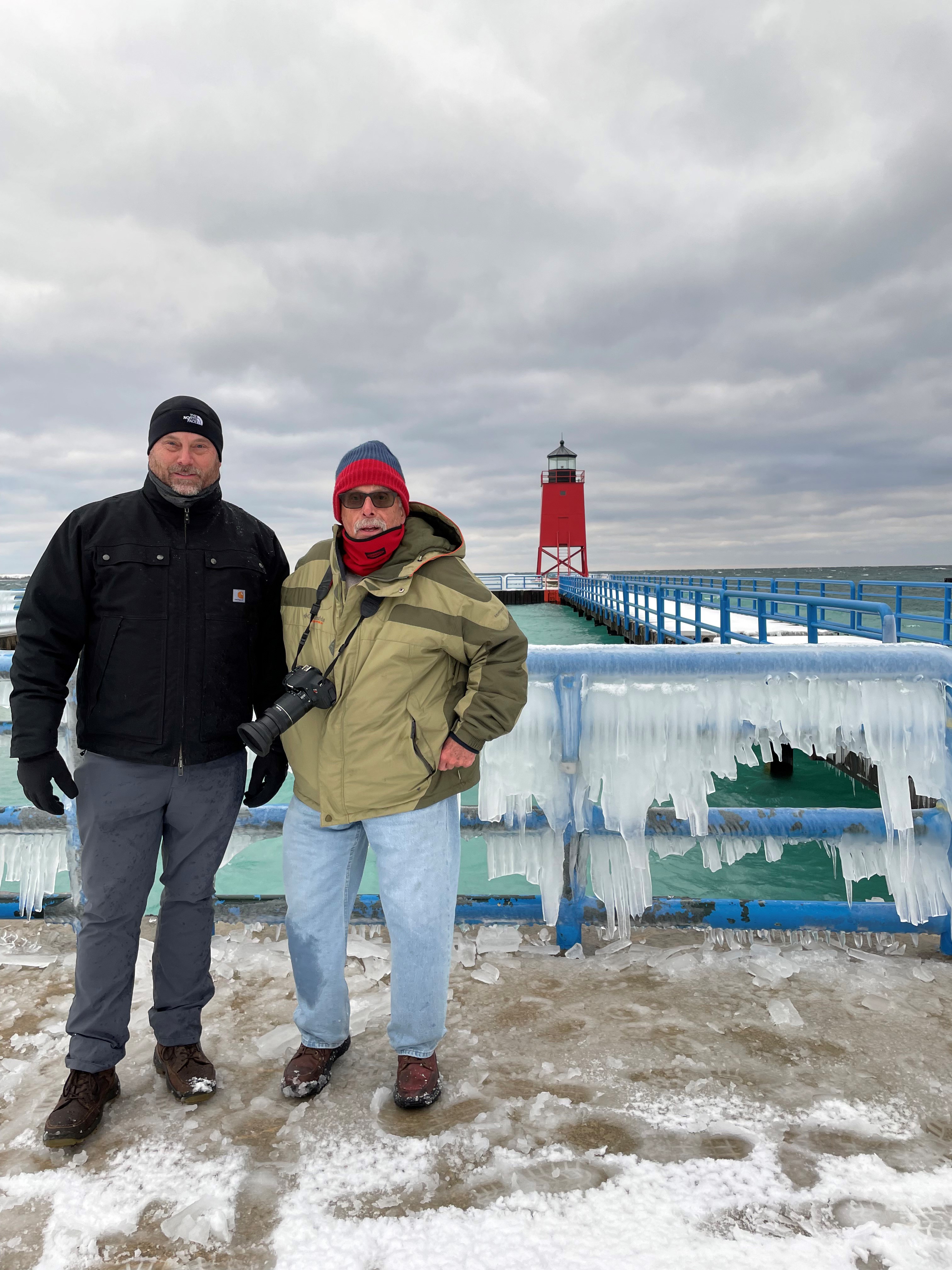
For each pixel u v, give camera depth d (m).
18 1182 1.57
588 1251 1.35
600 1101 1.80
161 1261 1.36
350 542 1.72
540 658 2.50
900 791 2.48
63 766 1.74
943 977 2.39
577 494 62.19
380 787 1.75
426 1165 1.59
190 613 1.82
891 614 7.39
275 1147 1.66
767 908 2.58
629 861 2.56
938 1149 1.62
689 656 2.48
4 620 19.69
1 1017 2.27
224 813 1.91
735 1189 1.50
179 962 1.88
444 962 1.81
